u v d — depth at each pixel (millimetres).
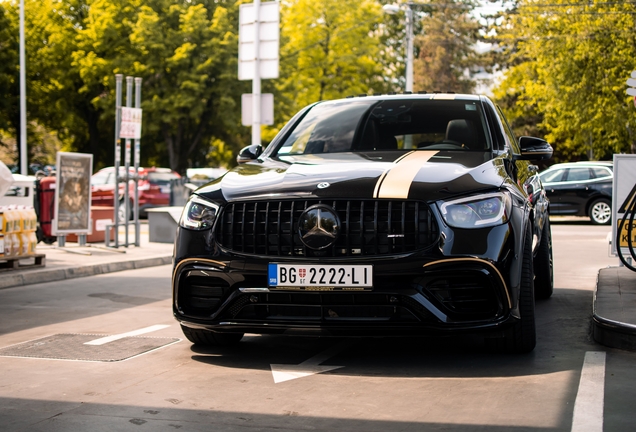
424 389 3955
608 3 28344
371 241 4184
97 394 3984
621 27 27969
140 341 5410
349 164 4719
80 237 13000
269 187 4441
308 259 4211
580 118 29062
